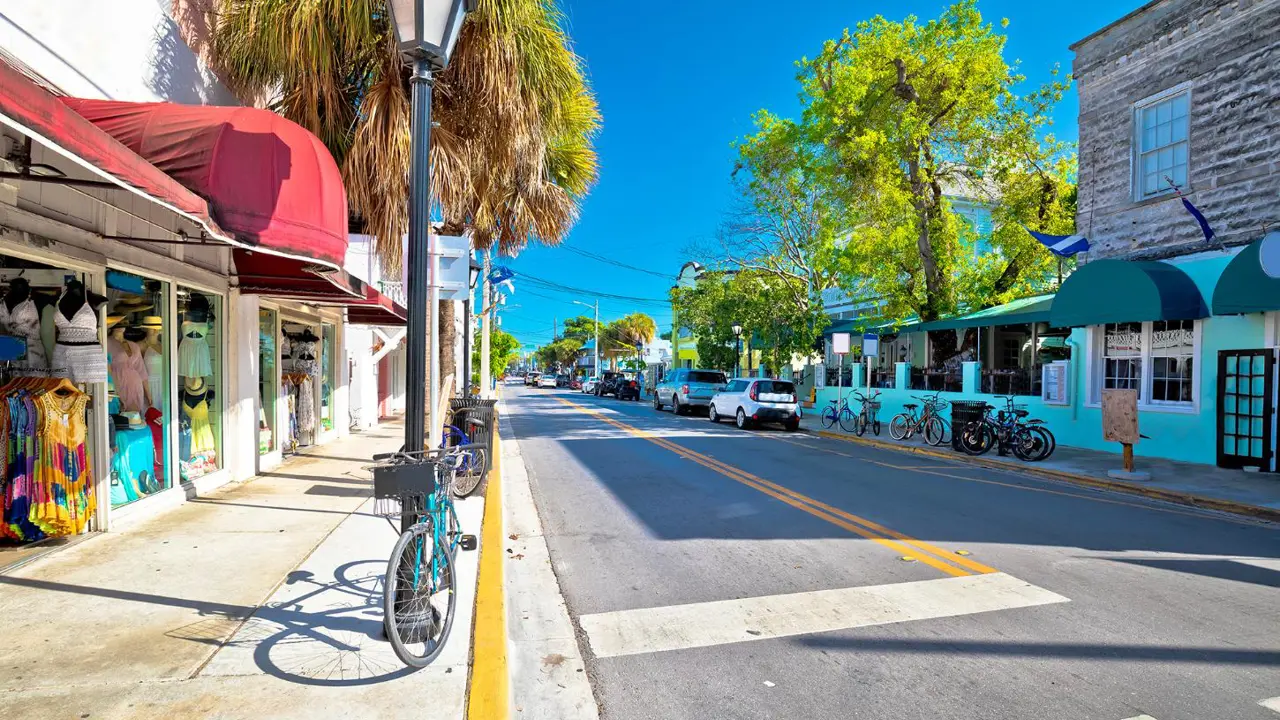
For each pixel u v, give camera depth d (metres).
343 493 8.49
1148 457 13.05
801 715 3.60
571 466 12.24
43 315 5.82
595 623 4.89
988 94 17.69
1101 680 3.96
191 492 7.93
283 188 5.67
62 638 4.07
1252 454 11.40
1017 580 5.75
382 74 8.51
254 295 9.59
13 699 3.35
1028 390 17.06
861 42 18.72
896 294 19.39
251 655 3.90
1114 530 7.55
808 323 23.84
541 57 9.05
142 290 7.03
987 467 12.88
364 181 8.66
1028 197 17.78
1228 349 11.64
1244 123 11.41
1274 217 10.95
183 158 5.20
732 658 4.30
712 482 10.56
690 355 46.44
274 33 8.01
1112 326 14.05
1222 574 5.93
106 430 6.32
